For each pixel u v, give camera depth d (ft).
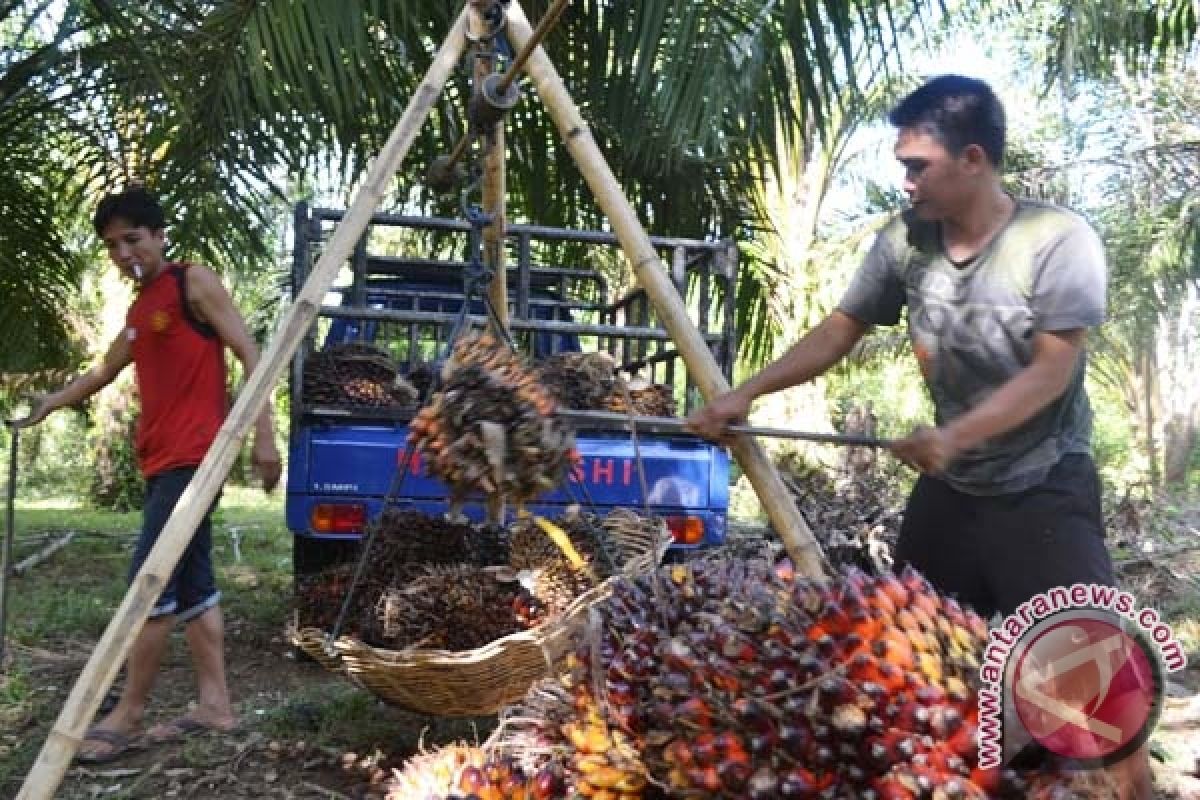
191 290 12.92
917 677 5.48
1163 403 58.18
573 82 23.67
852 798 5.43
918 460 8.23
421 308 21.83
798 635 5.65
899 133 8.54
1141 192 32.99
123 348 14.26
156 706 15.16
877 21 21.26
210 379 13.10
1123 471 55.98
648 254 10.35
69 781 12.21
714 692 5.71
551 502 16.94
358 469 16.90
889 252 9.34
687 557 17.30
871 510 24.52
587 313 27.02
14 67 23.27
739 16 19.27
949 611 5.89
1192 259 32.58
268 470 13.16
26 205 27.25
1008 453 8.71
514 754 7.50
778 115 24.75
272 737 13.35
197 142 22.44
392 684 10.57
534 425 8.68
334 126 23.79
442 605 11.92
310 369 17.28
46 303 29.50
